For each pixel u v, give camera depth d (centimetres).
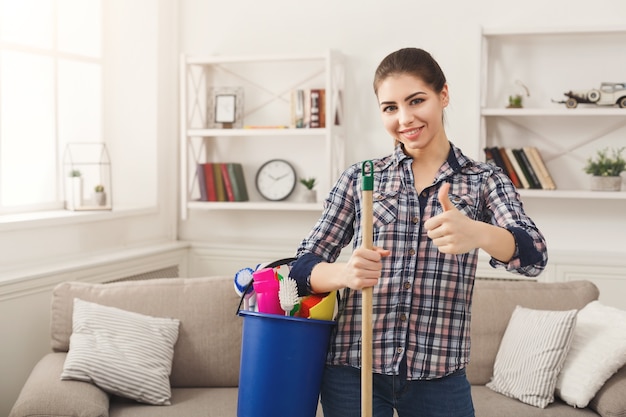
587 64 406
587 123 408
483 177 177
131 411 274
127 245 430
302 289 184
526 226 165
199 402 287
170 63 462
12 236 346
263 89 454
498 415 278
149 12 448
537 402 285
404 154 182
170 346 302
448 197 160
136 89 452
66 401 255
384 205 178
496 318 320
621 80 402
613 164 391
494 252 156
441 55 424
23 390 268
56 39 410
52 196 411
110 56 454
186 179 447
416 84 171
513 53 414
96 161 443
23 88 391
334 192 188
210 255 456
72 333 303
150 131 452
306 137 451
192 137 464
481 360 315
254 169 460
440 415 173
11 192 387
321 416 280
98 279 379
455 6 421
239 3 455
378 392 176
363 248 164
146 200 455
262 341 194
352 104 439
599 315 300
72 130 425
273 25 450
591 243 414
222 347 311
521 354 297
